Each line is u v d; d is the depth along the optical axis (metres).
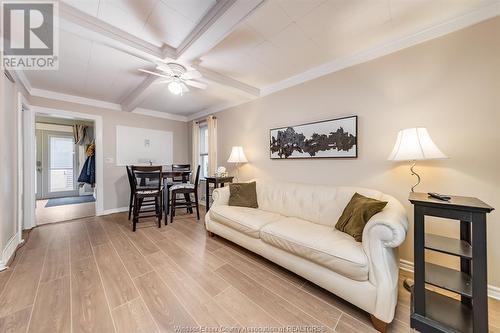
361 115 2.28
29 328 1.25
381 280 1.28
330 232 1.80
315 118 2.68
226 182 3.68
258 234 2.06
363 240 1.41
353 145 2.31
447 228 1.79
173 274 1.88
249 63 2.54
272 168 3.27
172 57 2.15
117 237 2.79
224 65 2.58
